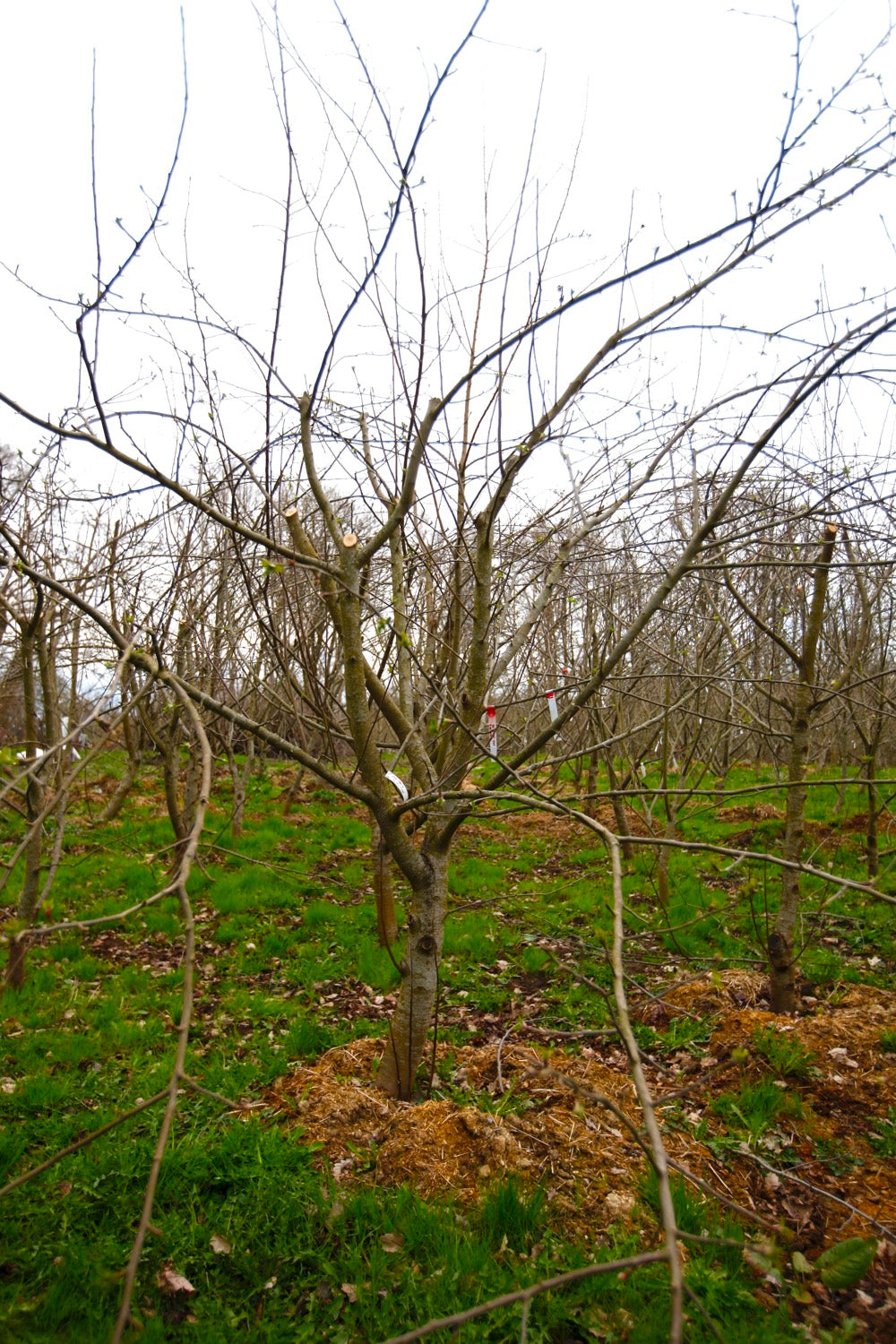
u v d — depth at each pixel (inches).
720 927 255.8
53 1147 141.4
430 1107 143.5
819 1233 123.2
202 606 226.8
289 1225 121.4
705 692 314.3
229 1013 205.3
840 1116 151.0
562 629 260.4
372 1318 106.9
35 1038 186.4
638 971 224.1
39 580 96.3
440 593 193.6
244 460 143.2
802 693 191.3
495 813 134.4
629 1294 107.9
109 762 513.0
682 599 247.4
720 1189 131.1
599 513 161.8
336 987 221.6
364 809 494.9
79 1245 116.3
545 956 234.5
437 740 172.2
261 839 385.1
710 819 430.3
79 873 319.0
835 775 496.7
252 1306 110.3
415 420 148.8
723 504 125.9
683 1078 165.5
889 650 364.5
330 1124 144.6
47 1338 103.0
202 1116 151.8
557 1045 182.5
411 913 158.9
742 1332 103.0
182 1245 117.7
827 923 261.1
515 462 143.1
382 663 167.9
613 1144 138.3
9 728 343.0
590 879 323.9
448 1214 120.8
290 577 185.8
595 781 379.9
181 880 66.9
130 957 246.1
